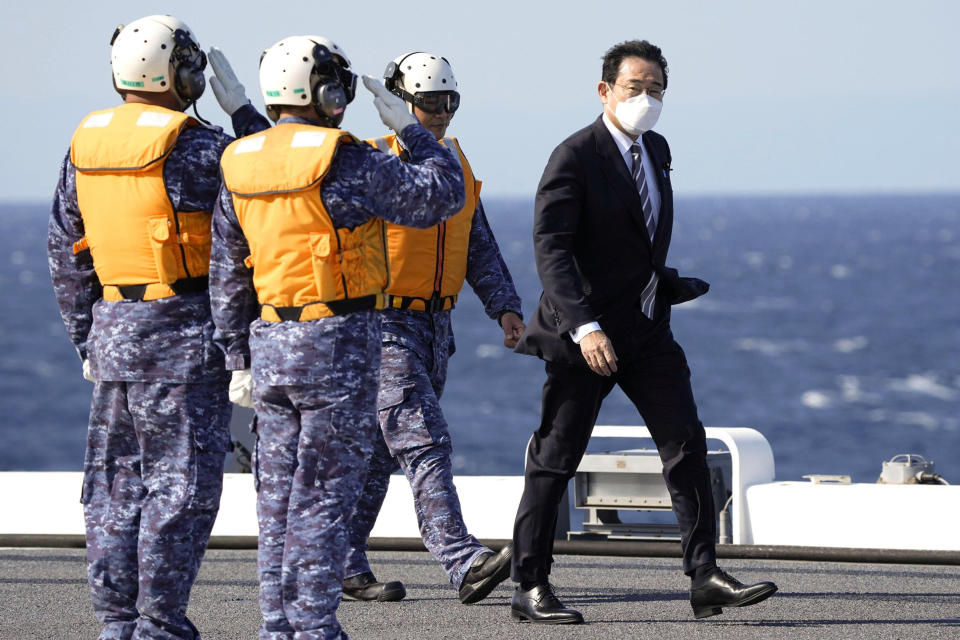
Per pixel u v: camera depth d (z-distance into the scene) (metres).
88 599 15.84
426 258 15.72
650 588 16.27
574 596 15.81
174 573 11.88
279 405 11.70
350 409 11.48
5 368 184.38
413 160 12.23
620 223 14.06
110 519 12.25
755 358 190.50
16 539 19.23
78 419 147.00
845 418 143.50
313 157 11.24
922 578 16.72
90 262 12.69
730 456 19.38
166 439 11.95
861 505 17.81
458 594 15.89
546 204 13.99
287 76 11.69
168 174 11.83
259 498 11.80
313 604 11.42
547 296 14.06
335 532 11.50
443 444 15.60
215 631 14.02
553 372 14.42
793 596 15.51
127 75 12.24
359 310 11.50
